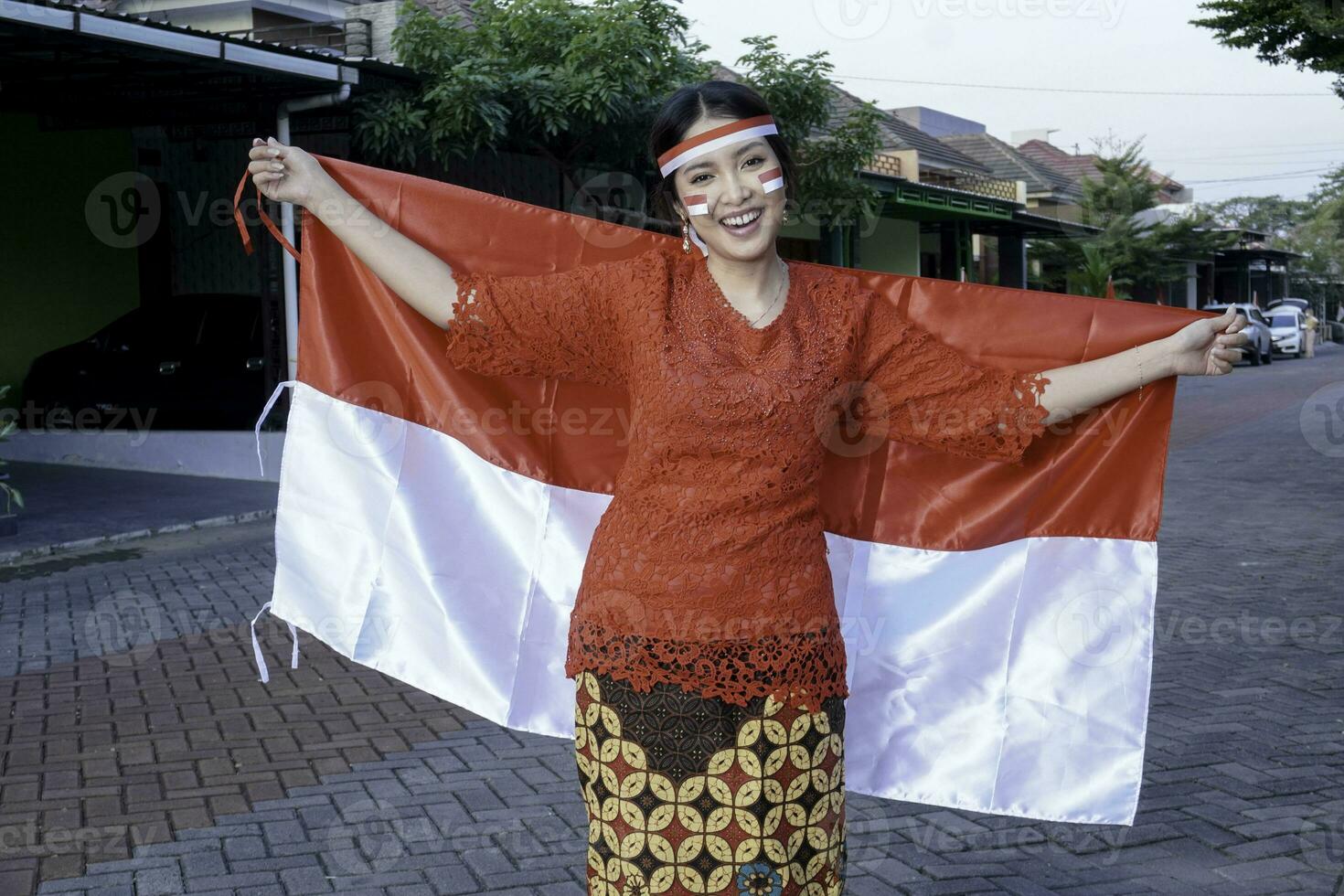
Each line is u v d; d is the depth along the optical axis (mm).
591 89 11359
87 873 3553
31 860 3639
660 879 2180
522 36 12102
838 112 19094
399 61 11852
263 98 10367
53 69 9500
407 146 11070
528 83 11367
